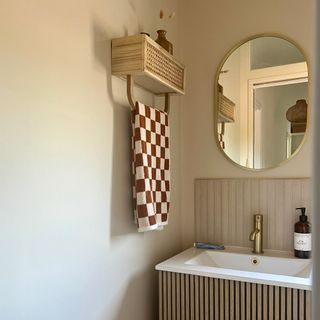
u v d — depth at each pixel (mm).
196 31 1918
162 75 1432
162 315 1454
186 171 1938
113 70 1326
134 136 1371
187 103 1936
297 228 1583
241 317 1286
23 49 946
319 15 359
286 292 1213
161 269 1453
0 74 880
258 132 1756
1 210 876
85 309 1173
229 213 1814
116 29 1368
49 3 1037
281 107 1706
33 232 969
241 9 1811
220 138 1850
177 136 1907
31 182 965
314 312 362
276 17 1729
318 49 360
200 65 1907
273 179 1708
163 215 1555
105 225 1291
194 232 1906
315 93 366
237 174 1805
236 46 1818
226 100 1840
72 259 1118
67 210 1100
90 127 1217
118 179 1378
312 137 373
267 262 1590
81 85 1170
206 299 1358
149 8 1631
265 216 1724
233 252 1698
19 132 932
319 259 361
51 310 1027
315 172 366
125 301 1404
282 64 1711
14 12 920
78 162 1153
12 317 900
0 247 873
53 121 1047
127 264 1427
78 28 1158
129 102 1373
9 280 895
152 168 1461
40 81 1002
